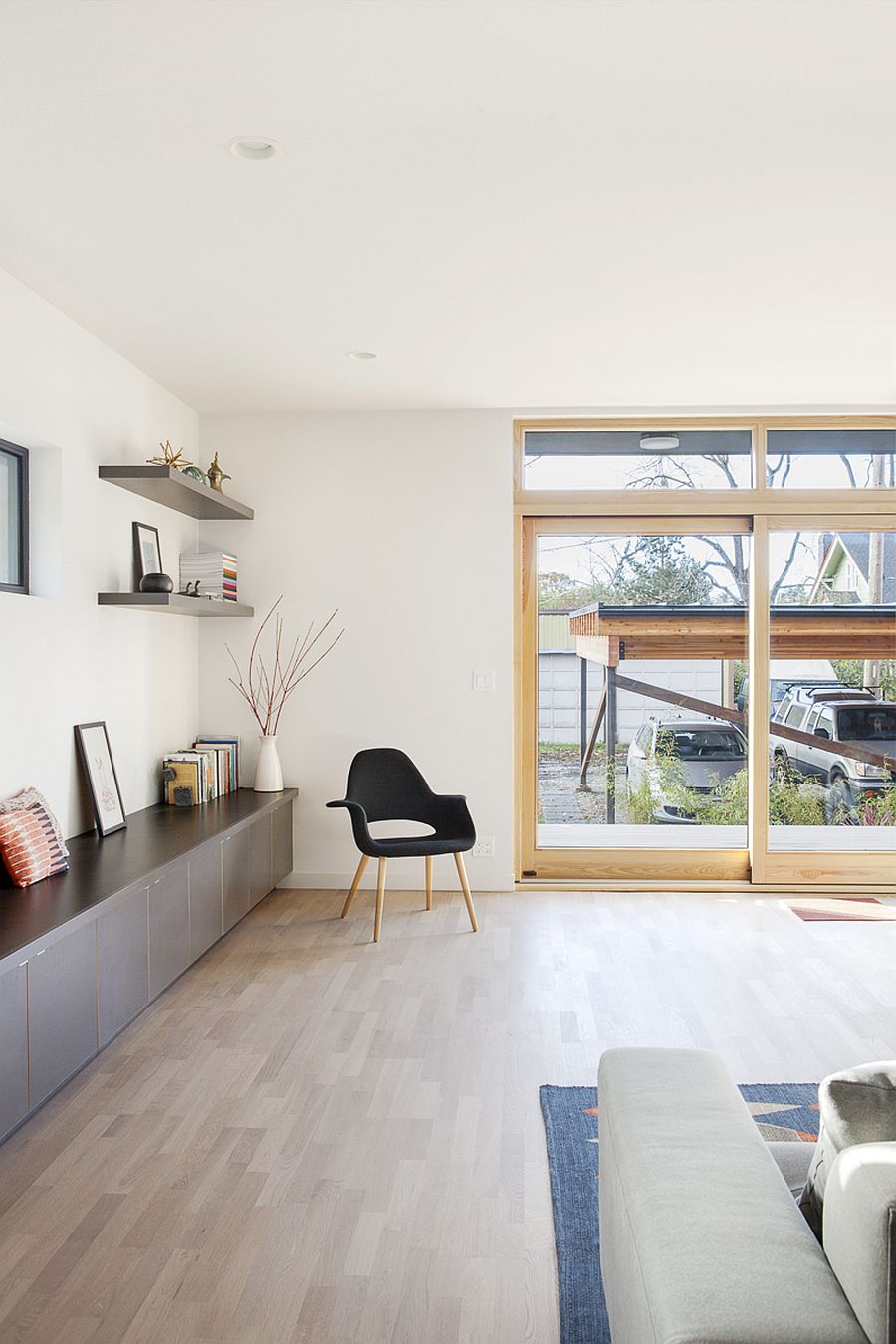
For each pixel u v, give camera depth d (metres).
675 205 3.05
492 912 5.23
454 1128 2.89
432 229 3.22
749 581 5.75
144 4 2.08
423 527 5.64
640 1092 1.63
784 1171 1.67
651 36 2.19
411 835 5.62
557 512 5.72
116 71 2.32
